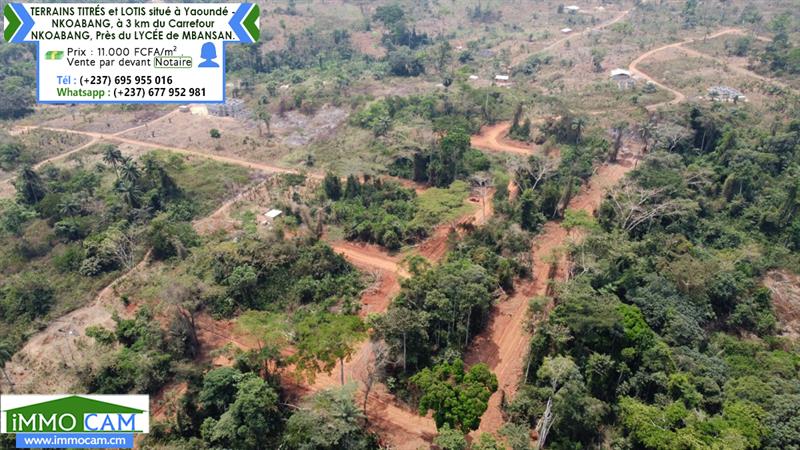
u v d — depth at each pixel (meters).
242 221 93.75
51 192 101.88
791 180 93.44
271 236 81.38
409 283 66.25
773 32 183.00
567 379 51.28
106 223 92.50
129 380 60.12
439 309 61.34
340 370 60.00
